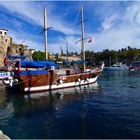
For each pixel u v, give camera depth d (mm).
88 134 11820
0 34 81312
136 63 127812
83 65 37250
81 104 19750
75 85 32250
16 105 19625
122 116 15305
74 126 13242
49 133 12086
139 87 33625
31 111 17219
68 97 23562
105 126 13156
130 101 21125
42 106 19031
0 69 38594
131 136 11492
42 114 16234
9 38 83250
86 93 26500
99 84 37812
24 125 13555
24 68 26625
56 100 21766
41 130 12609
